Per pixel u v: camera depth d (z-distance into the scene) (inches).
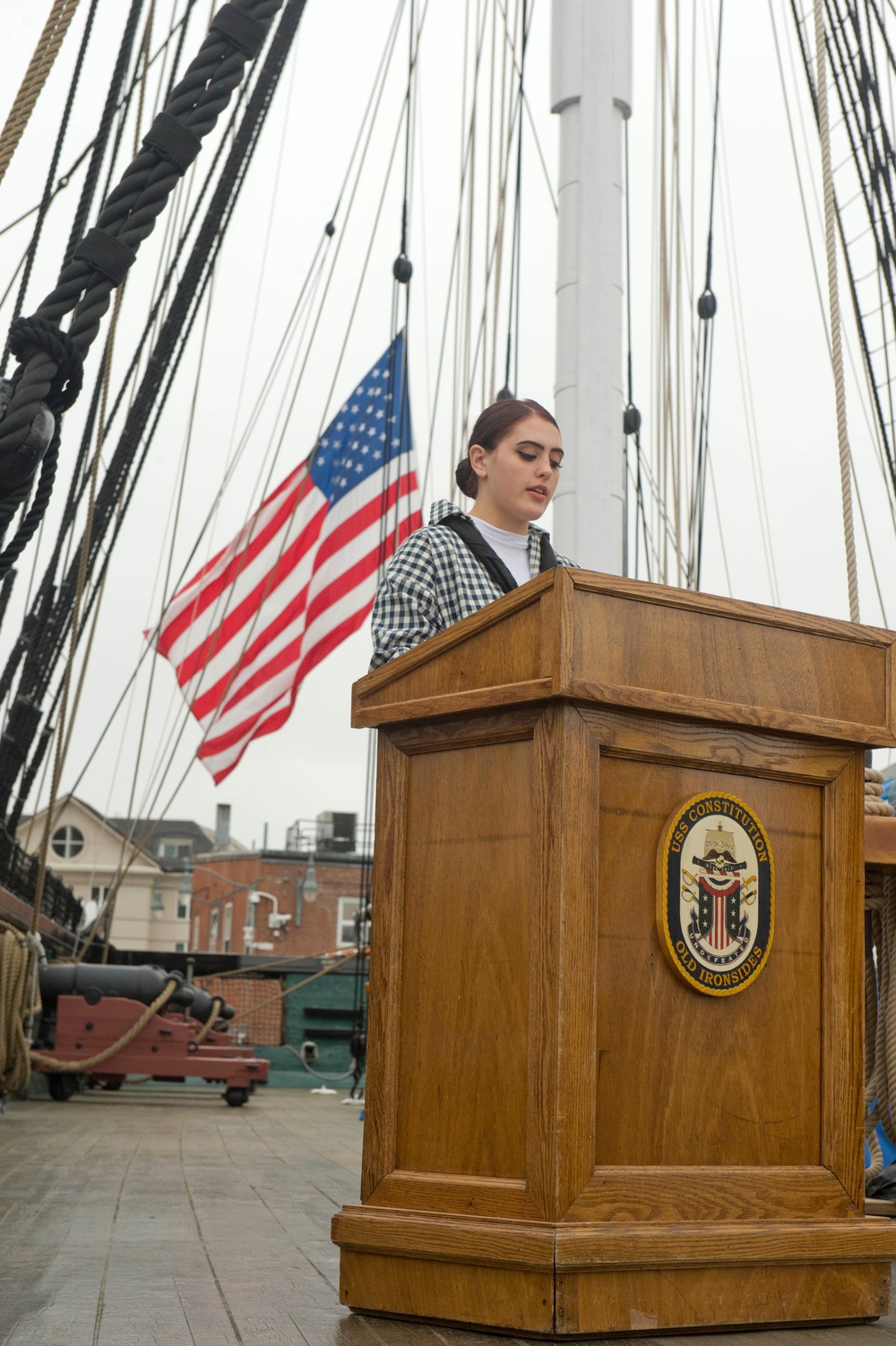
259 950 1653.5
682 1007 71.5
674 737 72.5
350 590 530.6
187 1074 300.4
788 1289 71.1
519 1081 69.6
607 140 231.0
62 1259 85.7
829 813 78.2
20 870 330.3
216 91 80.0
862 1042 77.2
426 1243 69.7
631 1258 66.1
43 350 74.2
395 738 79.1
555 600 69.7
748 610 75.7
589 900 68.8
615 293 227.5
